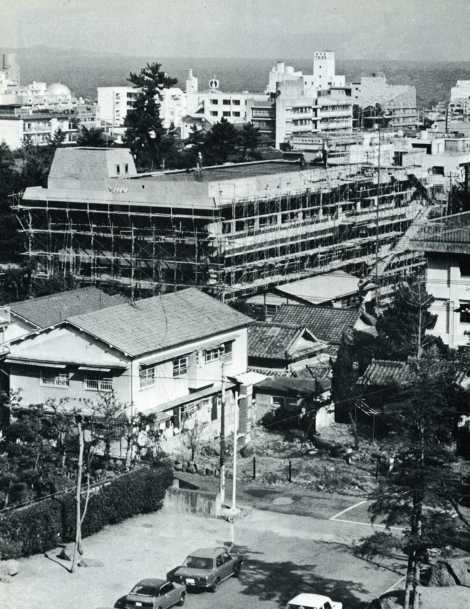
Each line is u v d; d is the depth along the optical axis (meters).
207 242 109.81
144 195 112.31
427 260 82.19
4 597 45.00
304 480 62.78
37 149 180.00
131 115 170.25
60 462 56.88
